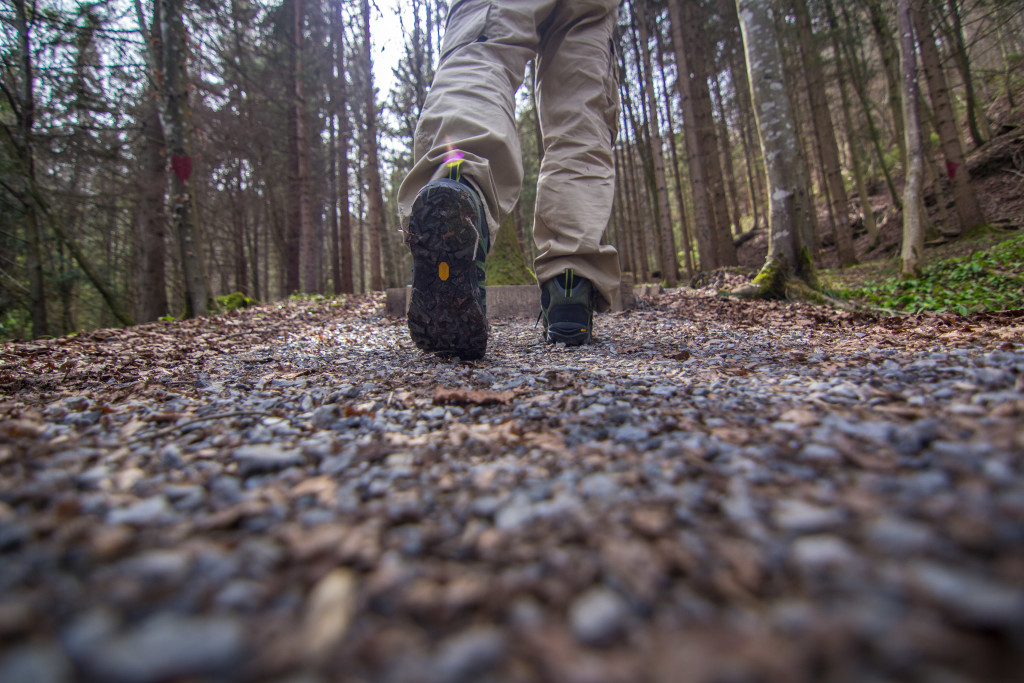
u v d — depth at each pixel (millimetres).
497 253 6566
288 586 492
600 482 731
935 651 353
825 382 1276
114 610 441
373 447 972
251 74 11273
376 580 502
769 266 5020
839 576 451
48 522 619
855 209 18781
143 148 8438
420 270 1833
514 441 991
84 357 2697
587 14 2338
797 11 12078
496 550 570
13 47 6926
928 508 537
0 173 7133
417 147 2074
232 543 577
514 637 421
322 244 18234
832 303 4727
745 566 489
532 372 1726
